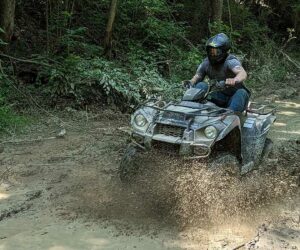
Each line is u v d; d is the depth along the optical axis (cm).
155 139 462
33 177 556
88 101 878
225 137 498
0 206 470
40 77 902
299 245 416
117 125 803
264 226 452
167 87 933
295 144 745
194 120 468
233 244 418
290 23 1752
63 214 464
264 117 584
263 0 1708
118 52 1105
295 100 1134
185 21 1361
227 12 1473
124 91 875
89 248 403
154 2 1166
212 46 515
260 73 1323
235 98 524
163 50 1112
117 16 1148
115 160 625
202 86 521
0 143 672
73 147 673
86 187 529
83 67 907
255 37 1490
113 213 468
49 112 830
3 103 798
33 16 1099
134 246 409
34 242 409
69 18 1037
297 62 1520
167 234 432
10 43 952
